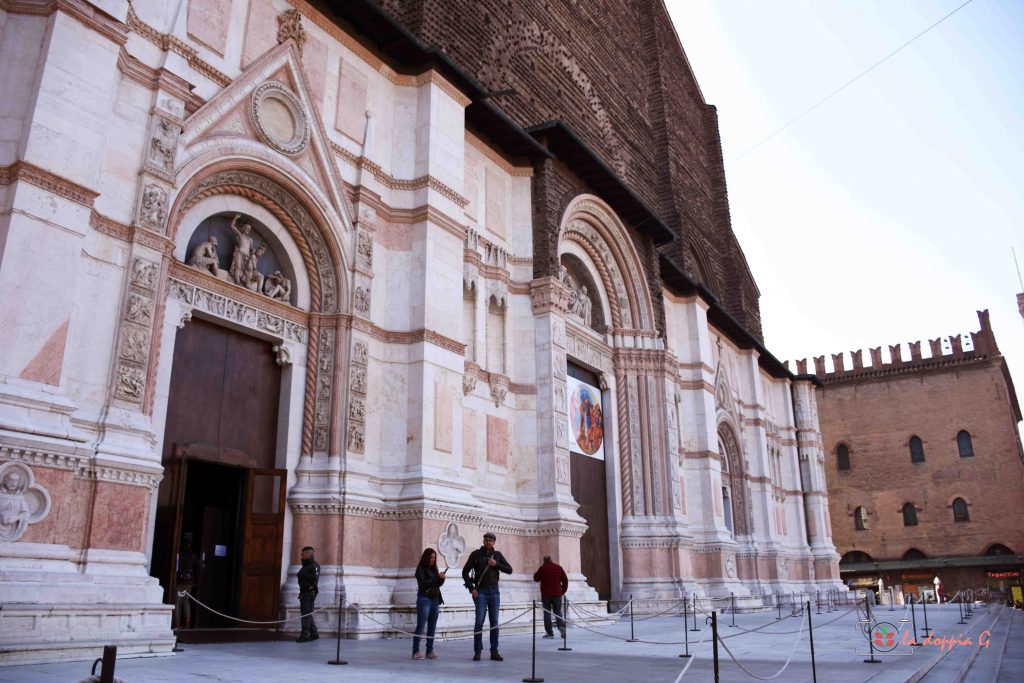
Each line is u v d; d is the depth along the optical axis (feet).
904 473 204.95
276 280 53.67
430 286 59.36
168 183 43.32
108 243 40.06
